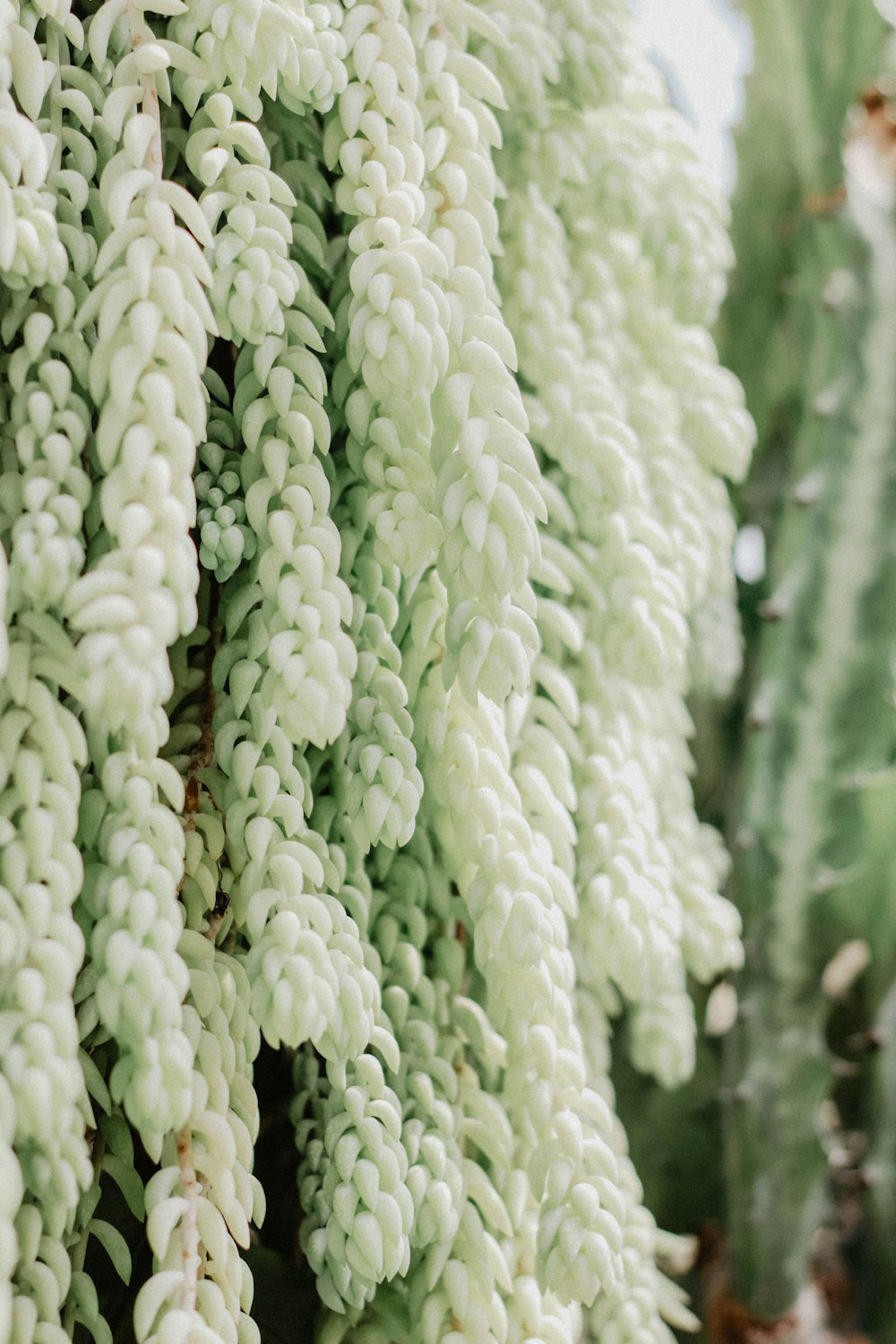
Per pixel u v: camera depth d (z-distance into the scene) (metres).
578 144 0.74
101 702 0.59
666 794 0.85
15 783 0.60
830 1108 1.21
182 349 0.60
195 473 0.68
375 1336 0.72
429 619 0.69
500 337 0.65
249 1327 0.65
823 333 1.07
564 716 0.75
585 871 0.75
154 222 0.61
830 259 1.07
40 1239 0.61
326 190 0.69
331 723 0.63
